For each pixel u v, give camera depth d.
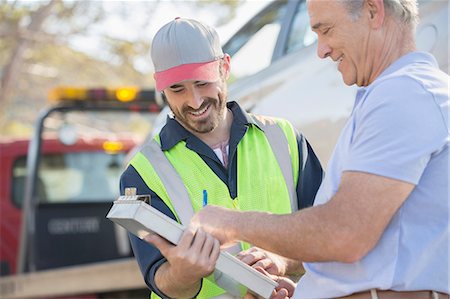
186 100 2.90
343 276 2.47
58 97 8.44
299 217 2.40
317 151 4.26
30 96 18.78
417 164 2.32
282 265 2.87
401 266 2.39
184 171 2.97
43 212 9.09
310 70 4.43
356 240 2.33
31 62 18.19
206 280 2.95
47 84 18.69
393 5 2.46
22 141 9.91
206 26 2.94
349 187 2.35
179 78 2.85
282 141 3.08
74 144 9.59
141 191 2.96
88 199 9.38
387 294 2.42
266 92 4.78
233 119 3.07
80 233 9.16
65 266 9.05
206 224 2.54
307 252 2.39
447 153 2.36
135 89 8.40
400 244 2.39
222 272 2.59
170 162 2.99
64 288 6.82
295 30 4.82
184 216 2.92
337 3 2.46
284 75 4.65
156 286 2.84
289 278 2.97
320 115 4.24
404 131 2.33
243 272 2.58
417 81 2.38
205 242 2.51
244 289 2.70
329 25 2.48
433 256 2.40
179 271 2.55
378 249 2.40
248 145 3.05
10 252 9.71
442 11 3.55
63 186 9.48
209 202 2.95
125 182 2.99
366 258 2.41
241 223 2.48
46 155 9.54
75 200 9.42
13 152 9.85
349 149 2.43
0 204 9.73
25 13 17.42
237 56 5.36
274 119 3.15
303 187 3.07
